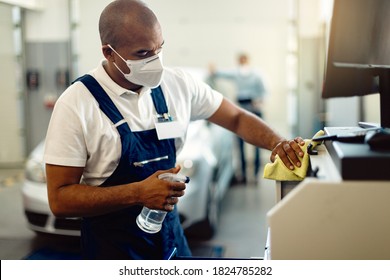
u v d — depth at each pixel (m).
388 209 0.91
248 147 6.59
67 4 6.73
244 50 6.69
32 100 6.96
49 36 6.82
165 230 1.57
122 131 1.44
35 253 3.37
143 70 1.40
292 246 0.95
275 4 6.53
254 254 3.33
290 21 6.52
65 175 1.39
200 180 3.37
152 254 1.54
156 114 1.55
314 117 6.54
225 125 1.75
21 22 6.78
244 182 5.70
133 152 1.46
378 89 1.29
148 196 1.31
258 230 3.87
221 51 6.73
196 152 3.47
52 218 3.26
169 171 1.34
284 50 6.59
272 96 6.70
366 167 0.91
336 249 0.94
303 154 1.25
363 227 0.92
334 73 1.14
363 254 0.93
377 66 1.19
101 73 1.49
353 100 4.93
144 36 1.36
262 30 6.60
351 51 1.13
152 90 1.56
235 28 6.66
